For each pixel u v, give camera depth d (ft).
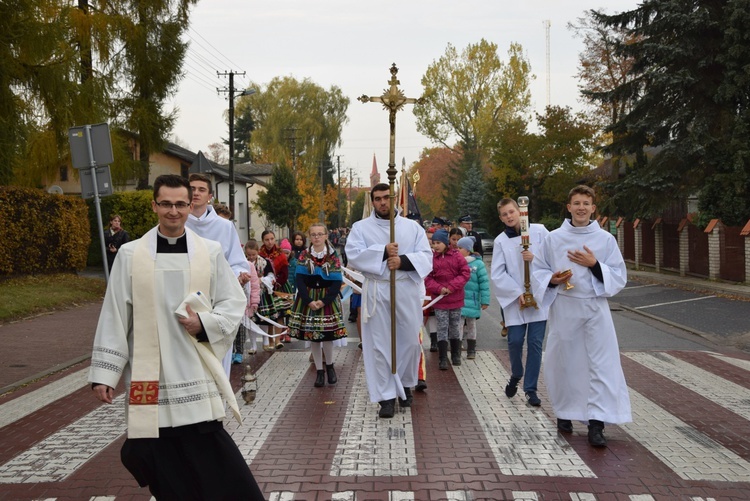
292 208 163.22
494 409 23.02
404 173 34.17
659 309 52.39
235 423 21.47
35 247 61.46
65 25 61.82
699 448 18.80
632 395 24.97
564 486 16.02
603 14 92.02
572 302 19.65
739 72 80.48
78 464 17.93
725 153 81.46
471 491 15.74
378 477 16.65
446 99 204.64
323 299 26.45
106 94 77.25
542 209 160.15
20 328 41.73
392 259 22.03
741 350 35.70
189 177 20.80
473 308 31.81
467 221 43.01
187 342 12.05
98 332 11.96
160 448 11.95
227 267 12.88
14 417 22.80
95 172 32.17
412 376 23.34
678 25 83.61
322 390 26.12
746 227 66.54
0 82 57.82
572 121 142.92
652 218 91.35
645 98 90.17
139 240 12.35
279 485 16.15
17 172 73.87
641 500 15.21
